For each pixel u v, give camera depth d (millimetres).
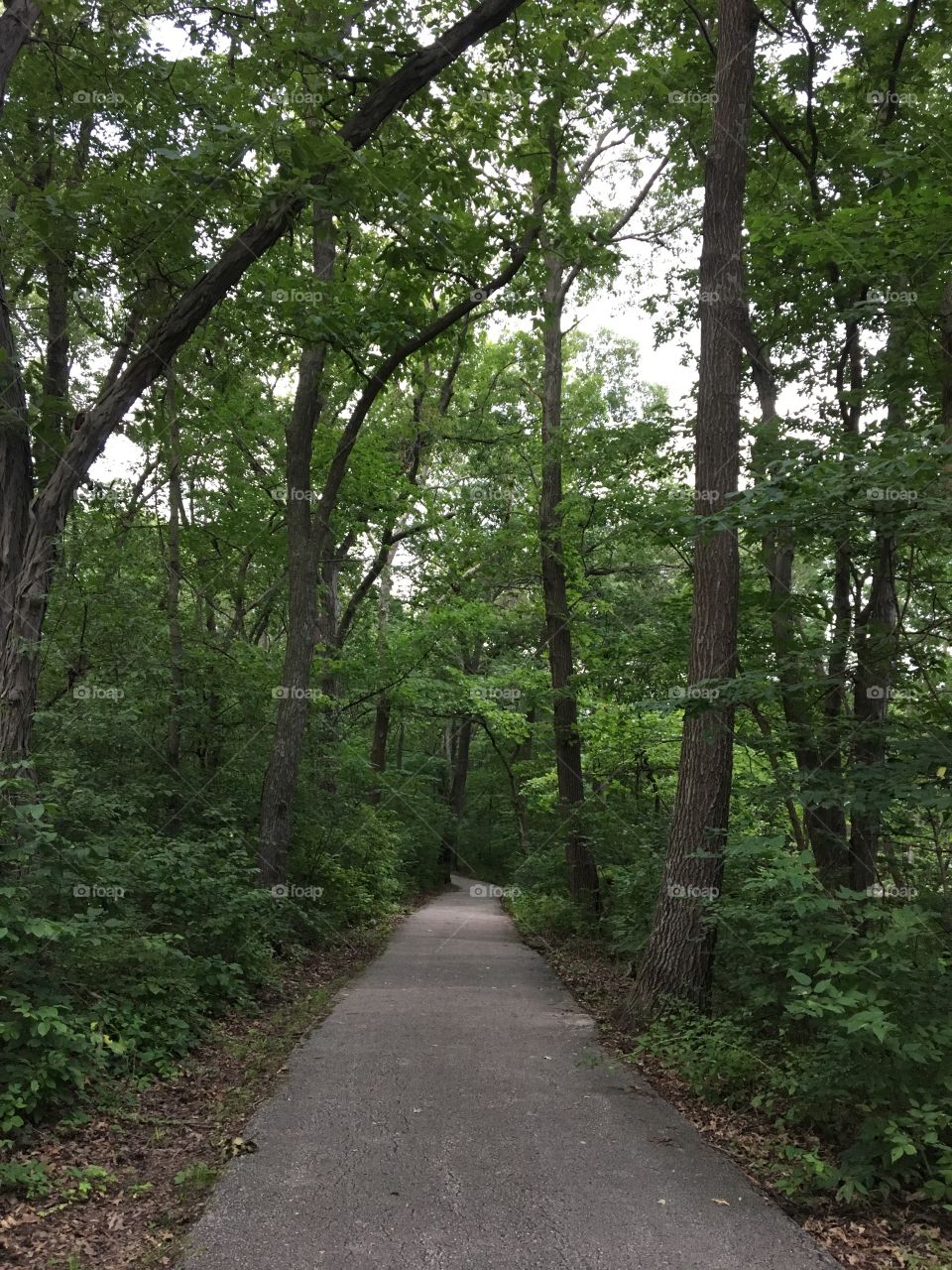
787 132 11195
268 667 13812
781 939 5402
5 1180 3990
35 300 14797
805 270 10828
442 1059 6609
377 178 8195
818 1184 4133
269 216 7887
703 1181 4281
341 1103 5473
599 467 14047
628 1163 4496
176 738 11969
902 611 8188
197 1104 5523
